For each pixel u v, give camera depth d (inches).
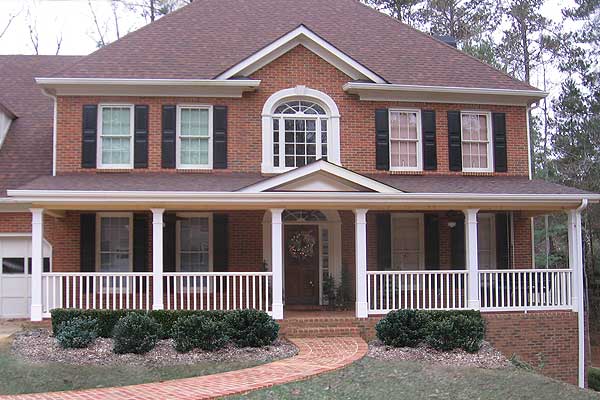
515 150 821.2
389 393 443.5
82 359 528.1
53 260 743.1
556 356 689.0
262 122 768.9
